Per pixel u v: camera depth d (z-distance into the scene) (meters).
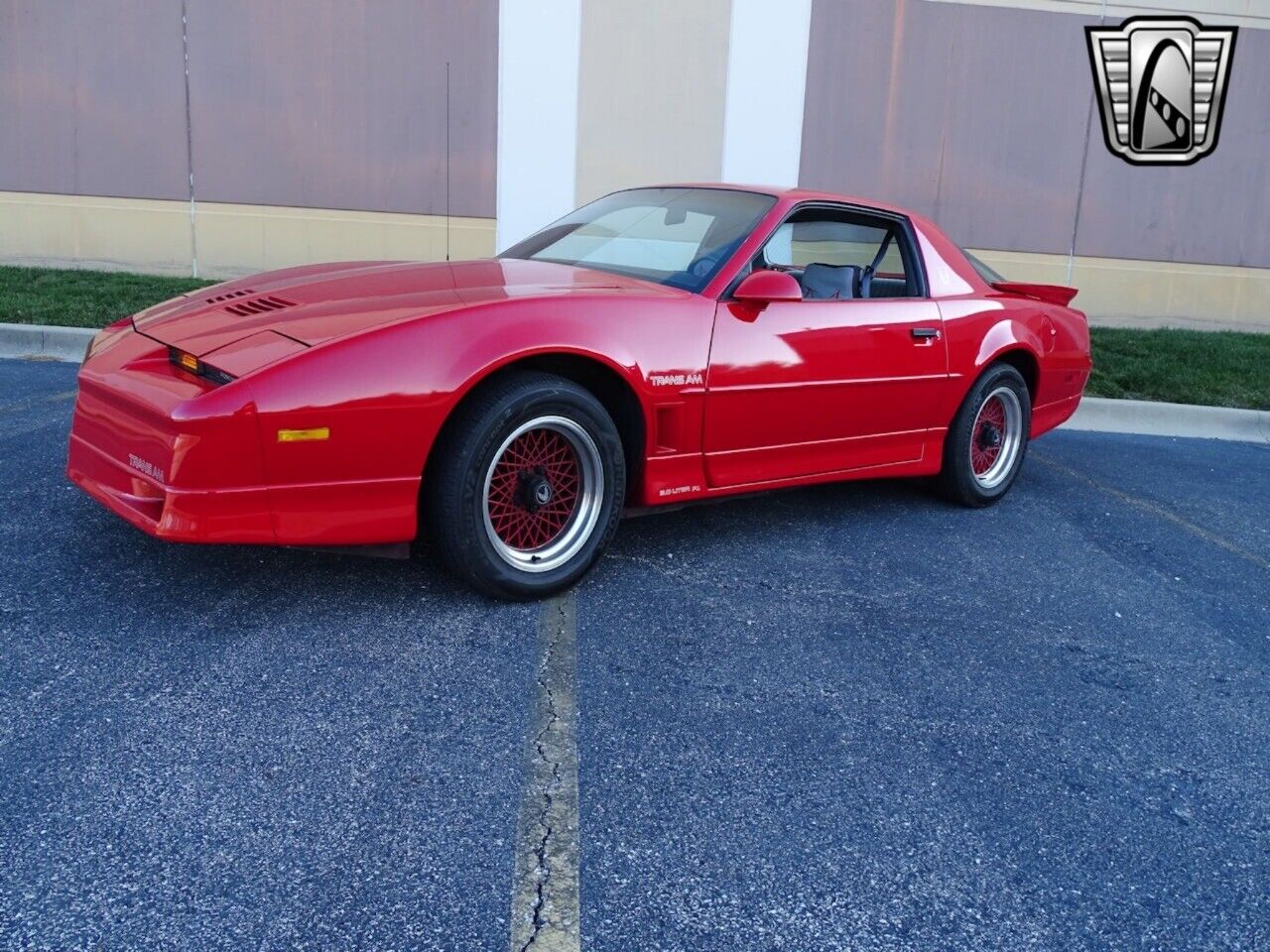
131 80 9.36
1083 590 4.06
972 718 2.94
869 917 2.08
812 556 4.15
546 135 9.70
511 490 3.30
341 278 3.59
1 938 1.83
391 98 9.55
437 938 1.92
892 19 9.88
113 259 9.71
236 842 2.13
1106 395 7.80
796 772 2.58
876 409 4.34
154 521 2.82
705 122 9.86
